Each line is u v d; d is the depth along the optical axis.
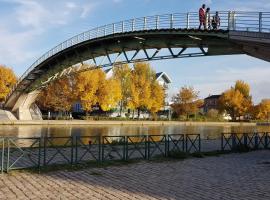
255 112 108.50
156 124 73.81
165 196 9.76
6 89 72.00
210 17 28.56
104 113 84.75
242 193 10.37
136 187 10.79
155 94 84.50
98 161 15.20
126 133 44.03
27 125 56.09
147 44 36.25
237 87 108.69
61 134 39.88
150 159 16.61
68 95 68.69
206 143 27.02
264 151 22.25
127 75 82.12
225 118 109.19
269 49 24.45
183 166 15.05
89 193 9.85
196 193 10.22
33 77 56.41
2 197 9.12
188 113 92.94
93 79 68.69
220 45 30.11
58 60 50.19
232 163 16.38
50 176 12.14
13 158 15.70
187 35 31.03
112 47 40.84
